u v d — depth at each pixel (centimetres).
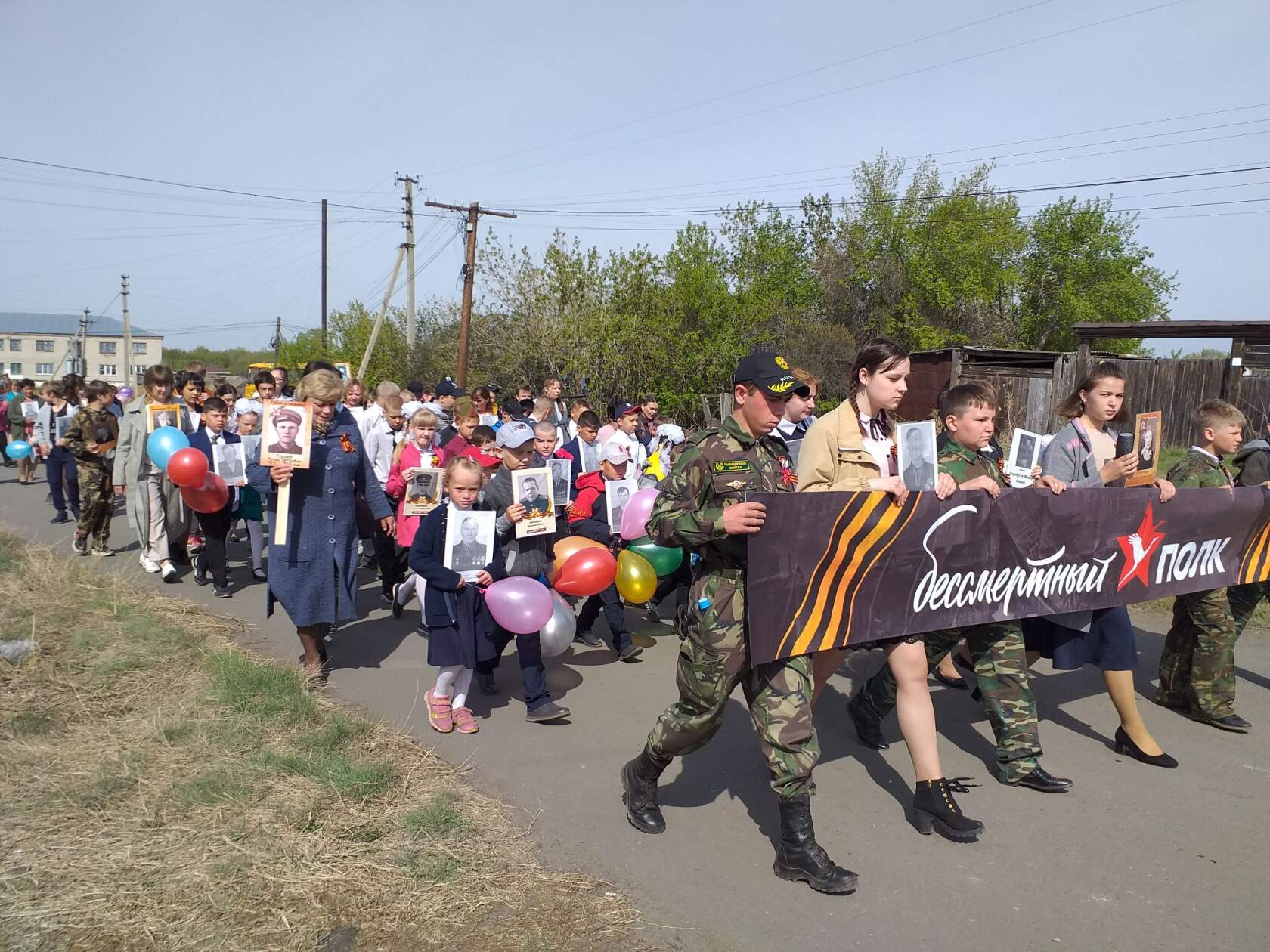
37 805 346
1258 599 521
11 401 1695
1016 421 2030
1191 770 434
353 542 538
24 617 584
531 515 525
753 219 4319
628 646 611
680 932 295
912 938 296
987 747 463
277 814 347
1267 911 315
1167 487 448
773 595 319
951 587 374
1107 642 440
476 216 2691
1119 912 313
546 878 322
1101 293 3828
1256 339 1559
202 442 755
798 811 324
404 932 284
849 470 373
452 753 440
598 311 2761
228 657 518
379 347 3822
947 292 3650
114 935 272
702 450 327
